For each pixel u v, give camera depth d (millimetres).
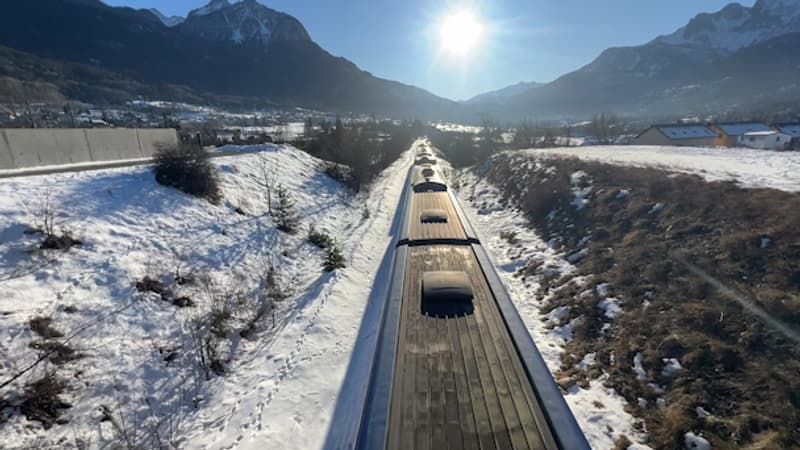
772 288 5629
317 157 24328
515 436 4445
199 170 11930
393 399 5086
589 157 16125
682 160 13078
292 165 19422
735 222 7410
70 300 6125
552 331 7297
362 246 12836
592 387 5602
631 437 4664
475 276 9133
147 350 6160
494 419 4711
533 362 5719
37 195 8219
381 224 16031
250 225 11844
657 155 15414
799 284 5488
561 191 13438
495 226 14508
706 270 6703
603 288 7719
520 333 6492
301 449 4867
